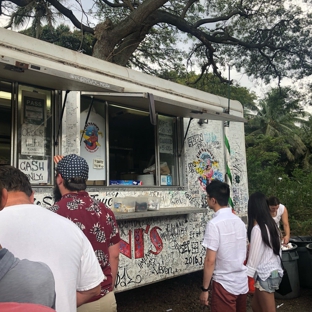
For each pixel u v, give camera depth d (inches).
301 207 437.4
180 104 191.0
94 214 96.0
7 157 151.1
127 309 195.5
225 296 119.5
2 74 140.2
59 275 68.4
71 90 159.9
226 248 120.5
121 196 190.7
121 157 203.2
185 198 226.7
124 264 180.9
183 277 253.0
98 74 176.6
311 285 233.8
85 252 76.3
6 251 52.5
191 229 223.6
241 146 269.0
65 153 166.2
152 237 197.9
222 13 528.4
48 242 69.5
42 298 52.2
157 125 220.2
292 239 253.8
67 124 168.4
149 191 206.4
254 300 140.2
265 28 535.5
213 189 127.6
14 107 151.4
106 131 189.8
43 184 158.2
